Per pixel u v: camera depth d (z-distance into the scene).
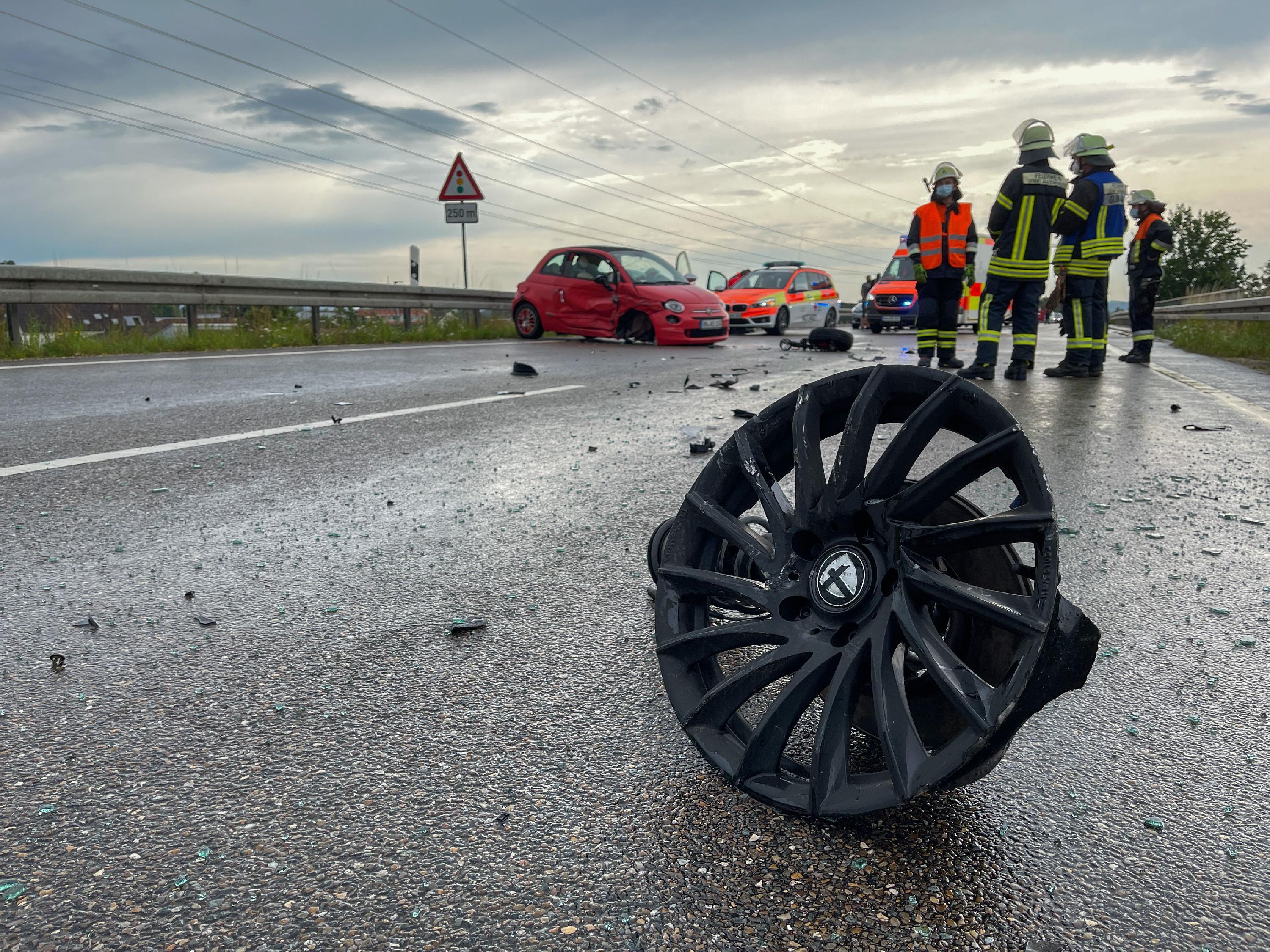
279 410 6.93
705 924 1.49
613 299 15.38
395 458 5.21
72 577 3.17
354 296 15.35
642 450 5.49
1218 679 2.43
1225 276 59.09
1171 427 6.38
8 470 4.78
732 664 2.45
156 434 5.84
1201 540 3.68
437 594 3.04
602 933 1.47
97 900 1.55
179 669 2.46
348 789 1.89
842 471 1.82
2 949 1.43
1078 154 9.52
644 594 3.04
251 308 13.75
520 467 4.99
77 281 11.23
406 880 1.60
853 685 1.71
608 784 1.91
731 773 1.82
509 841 1.71
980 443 1.77
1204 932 1.49
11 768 1.96
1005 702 1.54
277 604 2.94
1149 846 1.71
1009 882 1.60
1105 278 9.80
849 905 1.54
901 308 21.89
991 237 9.22
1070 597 3.03
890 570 1.76
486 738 2.10
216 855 1.67
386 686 2.36
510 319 19.08
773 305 21.33
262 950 1.44
